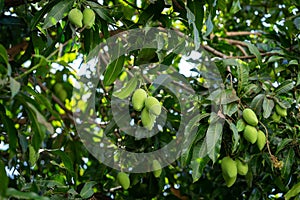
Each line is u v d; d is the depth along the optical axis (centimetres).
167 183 443
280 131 338
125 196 395
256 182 376
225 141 326
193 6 322
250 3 468
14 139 266
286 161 334
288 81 334
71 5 297
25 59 316
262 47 396
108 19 308
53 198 306
